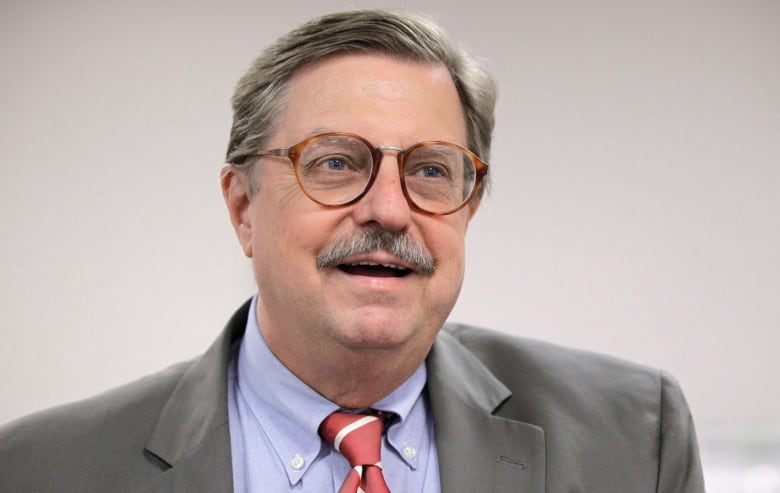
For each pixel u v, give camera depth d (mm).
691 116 3678
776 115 3668
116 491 1957
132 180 3559
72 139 3533
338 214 1937
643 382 2369
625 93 3691
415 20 2088
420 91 2031
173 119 3580
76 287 3523
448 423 2135
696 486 2219
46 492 1949
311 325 1972
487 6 3688
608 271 3678
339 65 2020
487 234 3682
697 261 3676
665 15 3693
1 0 3518
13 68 3518
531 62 3693
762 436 3650
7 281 3496
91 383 3518
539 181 3682
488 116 2283
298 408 2104
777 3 3688
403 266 1957
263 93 2100
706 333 3672
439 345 2338
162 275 3561
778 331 3666
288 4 3635
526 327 3672
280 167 2012
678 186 3678
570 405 2260
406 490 2096
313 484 2068
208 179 3586
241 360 2273
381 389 2096
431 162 2016
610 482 2135
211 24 3605
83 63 3553
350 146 1948
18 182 3508
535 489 2070
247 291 3590
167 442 2037
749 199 3676
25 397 3492
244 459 2111
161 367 3545
